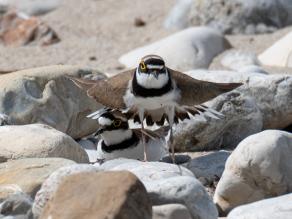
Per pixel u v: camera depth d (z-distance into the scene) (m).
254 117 12.11
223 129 12.03
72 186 7.61
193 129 11.87
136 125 12.04
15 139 10.63
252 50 17.81
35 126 10.99
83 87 10.81
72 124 12.84
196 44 17.11
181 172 9.33
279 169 9.27
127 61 17.36
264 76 12.63
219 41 17.53
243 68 14.35
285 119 12.64
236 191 9.38
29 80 12.59
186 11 19.98
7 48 19.23
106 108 11.38
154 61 9.45
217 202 9.50
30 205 8.70
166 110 9.95
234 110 11.96
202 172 10.70
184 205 8.16
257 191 9.33
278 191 9.30
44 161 9.66
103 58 18.09
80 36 20.12
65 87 12.82
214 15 19.31
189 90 9.86
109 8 22.34
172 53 16.91
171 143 10.09
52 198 7.67
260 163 9.25
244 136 12.13
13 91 12.37
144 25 20.67
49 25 21.08
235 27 19.11
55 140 10.55
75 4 22.81
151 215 7.47
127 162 9.76
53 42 19.55
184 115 10.59
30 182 9.03
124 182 7.43
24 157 10.35
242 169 9.33
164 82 9.53
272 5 19.09
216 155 11.14
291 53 16.33
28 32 19.67
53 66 13.16
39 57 18.31
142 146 11.43
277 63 16.42
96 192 7.43
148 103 9.77
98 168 8.72
